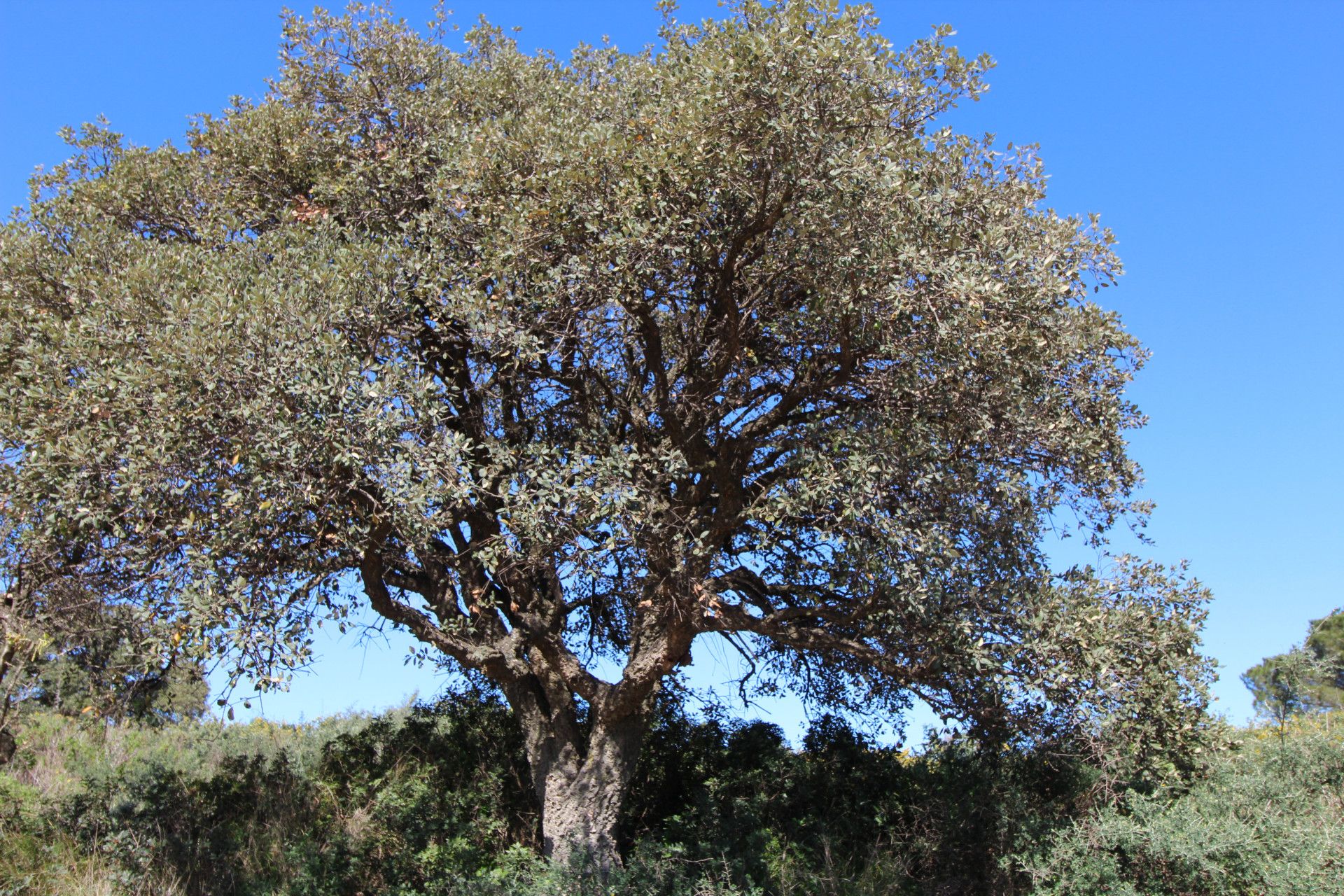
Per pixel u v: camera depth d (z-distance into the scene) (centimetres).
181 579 727
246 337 714
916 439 802
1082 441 861
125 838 969
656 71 944
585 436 907
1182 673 837
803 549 970
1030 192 874
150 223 1023
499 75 1059
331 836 1057
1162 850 764
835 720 1235
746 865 917
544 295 846
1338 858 733
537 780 995
